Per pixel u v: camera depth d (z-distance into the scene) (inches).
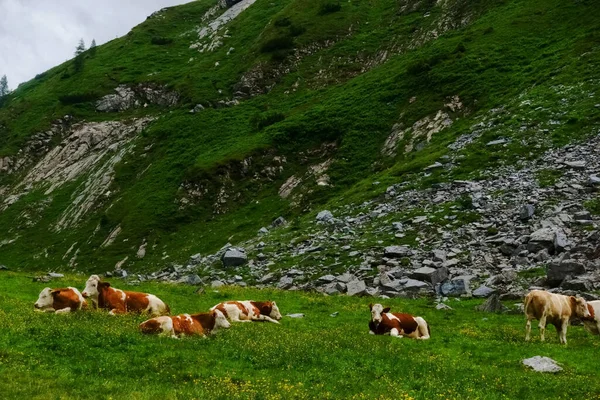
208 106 4456.2
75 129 4849.9
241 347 660.7
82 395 453.1
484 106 2765.7
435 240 1584.6
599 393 566.3
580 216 1482.5
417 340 809.5
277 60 4717.0
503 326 948.6
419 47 4092.0
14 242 3750.0
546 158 1953.7
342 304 1165.1
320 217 2139.5
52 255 3388.3
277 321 929.5
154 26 6692.9
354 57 4520.2
